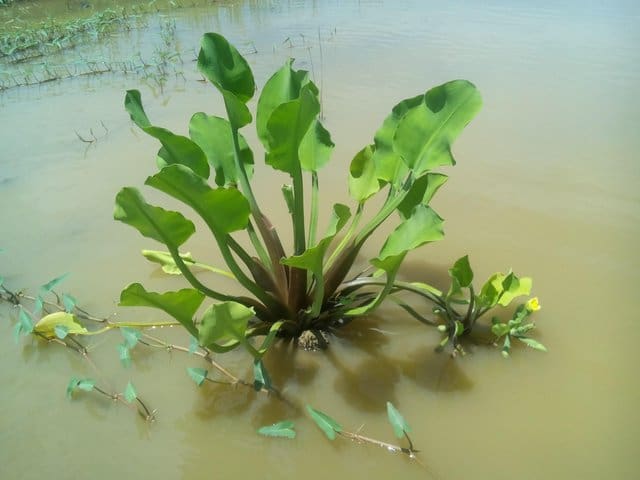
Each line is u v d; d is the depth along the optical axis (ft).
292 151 2.32
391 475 2.01
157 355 2.58
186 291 2.10
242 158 2.71
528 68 5.55
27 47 7.27
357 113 4.71
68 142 4.63
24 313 2.58
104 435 2.21
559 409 2.22
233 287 2.99
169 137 2.37
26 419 2.28
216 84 2.37
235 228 2.28
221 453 2.12
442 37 6.68
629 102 4.78
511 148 4.17
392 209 2.50
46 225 3.54
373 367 2.45
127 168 4.19
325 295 2.64
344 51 6.34
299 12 8.41
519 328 2.50
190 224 2.20
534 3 8.17
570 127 4.43
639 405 2.21
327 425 2.03
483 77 5.35
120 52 6.93
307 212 3.58
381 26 7.34
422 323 2.69
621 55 5.81
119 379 2.45
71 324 2.58
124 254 3.28
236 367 2.49
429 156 2.44
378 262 2.11
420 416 2.21
